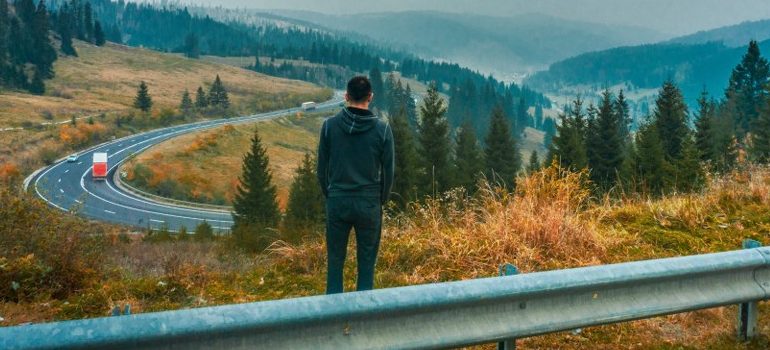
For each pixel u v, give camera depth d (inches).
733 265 142.2
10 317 192.7
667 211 282.8
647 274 133.2
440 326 118.3
